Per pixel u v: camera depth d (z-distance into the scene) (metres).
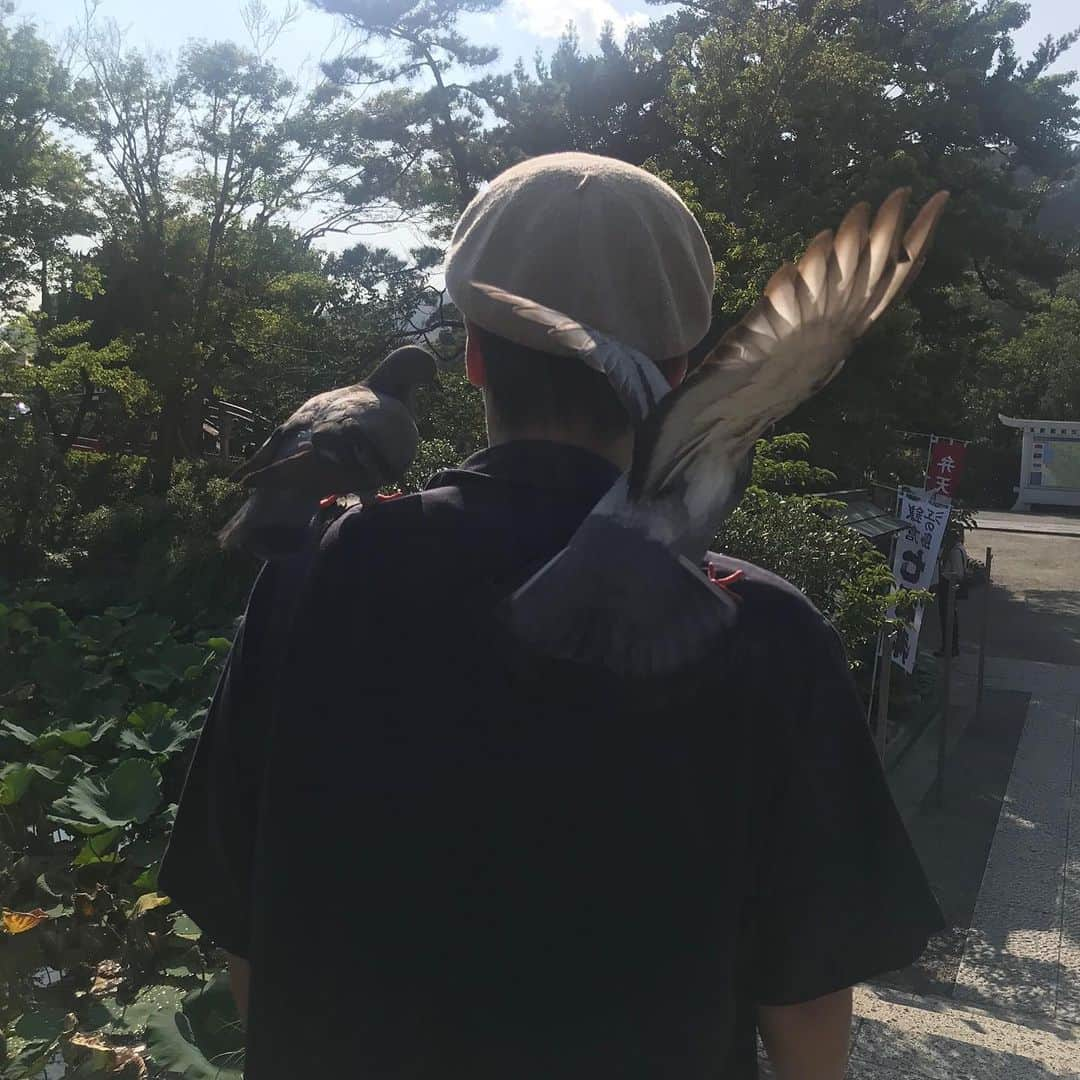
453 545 1.30
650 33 21.97
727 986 1.28
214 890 1.54
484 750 1.23
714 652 1.17
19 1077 3.35
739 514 7.27
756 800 1.30
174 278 21.47
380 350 20.59
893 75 19.62
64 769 5.34
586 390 1.36
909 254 0.90
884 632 8.96
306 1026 1.29
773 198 17.91
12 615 8.23
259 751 1.46
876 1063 4.66
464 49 20.91
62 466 14.48
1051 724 12.91
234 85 20.09
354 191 22.53
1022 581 24.89
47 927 4.13
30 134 17.56
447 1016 1.23
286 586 1.49
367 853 1.25
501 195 1.40
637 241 1.35
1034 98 22.67
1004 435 46.16
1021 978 7.11
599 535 1.17
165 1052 3.39
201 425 22.95
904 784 10.75
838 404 15.03
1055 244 24.38
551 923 1.21
